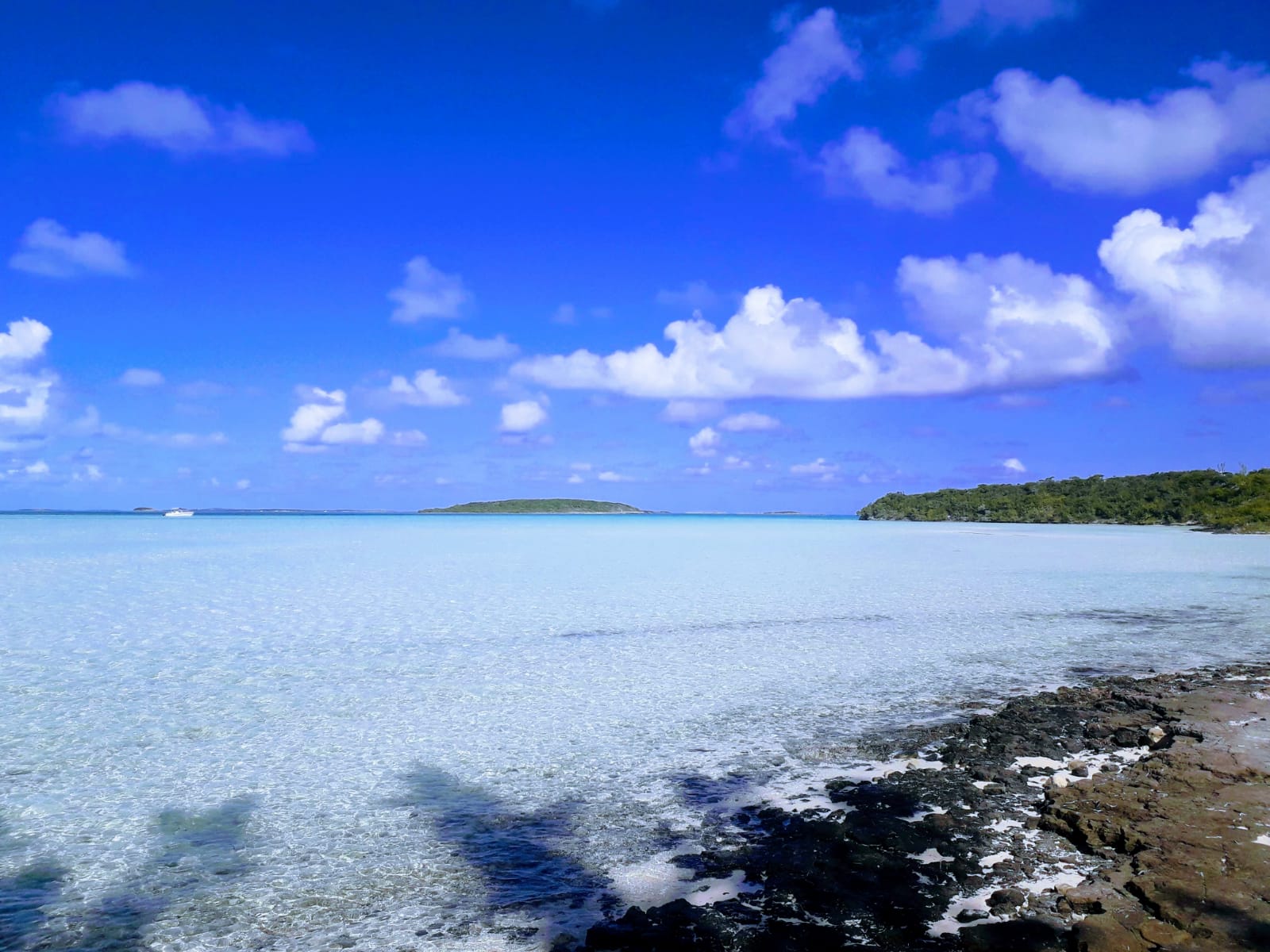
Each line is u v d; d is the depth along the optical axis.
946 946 5.22
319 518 193.38
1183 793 7.51
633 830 7.37
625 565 37.59
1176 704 11.09
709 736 10.26
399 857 6.86
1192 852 6.15
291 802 8.10
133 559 39.34
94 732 10.44
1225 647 16.36
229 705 11.78
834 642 16.80
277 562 38.50
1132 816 6.97
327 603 22.69
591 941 5.42
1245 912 5.24
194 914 5.93
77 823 7.56
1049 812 7.26
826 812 7.67
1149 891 5.57
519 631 17.94
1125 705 11.34
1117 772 8.38
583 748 9.79
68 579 29.38
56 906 6.03
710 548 53.28
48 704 11.80
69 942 5.54
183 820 7.65
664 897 6.07
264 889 6.31
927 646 16.38
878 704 11.84
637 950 5.28
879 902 5.83
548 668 14.27
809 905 5.82
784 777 8.75
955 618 20.03
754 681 13.31
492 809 7.91
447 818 7.70
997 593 25.47
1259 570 33.69
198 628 18.39
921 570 34.66
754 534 83.19
